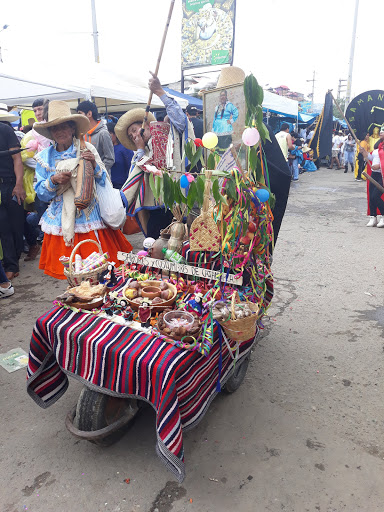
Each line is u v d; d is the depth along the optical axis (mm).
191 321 2117
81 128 3719
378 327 3697
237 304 2207
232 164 2510
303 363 3174
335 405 2697
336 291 4512
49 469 2225
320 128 7496
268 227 2420
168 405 1844
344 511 1959
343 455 2289
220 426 2518
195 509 1978
